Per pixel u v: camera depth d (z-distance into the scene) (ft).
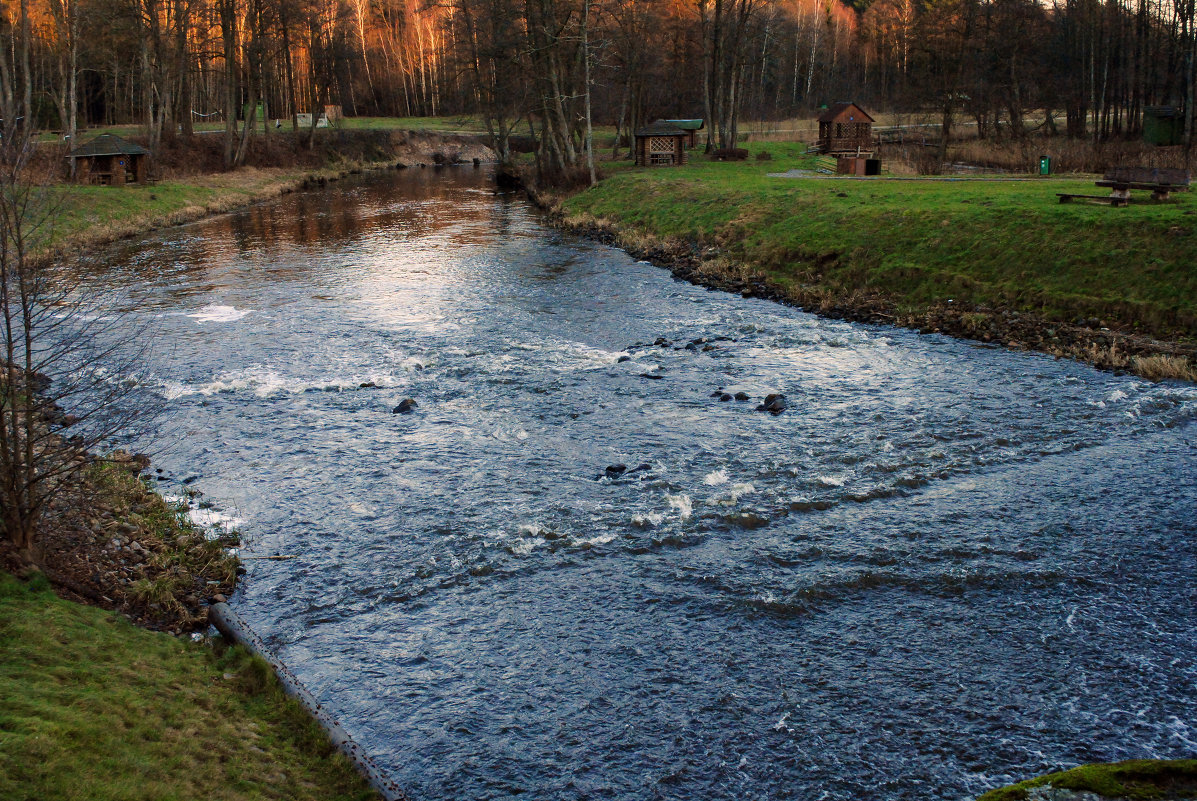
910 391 64.59
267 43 250.16
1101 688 32.17
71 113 162.91
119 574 37.63
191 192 178.19
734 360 73.56
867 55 395.96
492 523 45.01
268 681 31.35
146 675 29.53
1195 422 57.57
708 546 42.63
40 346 74.69
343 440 56.44
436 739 29.94
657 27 253.65
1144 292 76.43
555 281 106.22
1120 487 48.44
